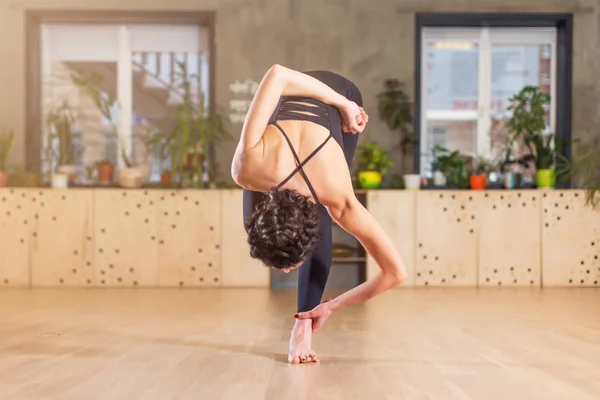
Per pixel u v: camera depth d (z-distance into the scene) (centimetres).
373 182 611
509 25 662
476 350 301
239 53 654
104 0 656
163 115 682
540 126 614
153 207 597
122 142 641
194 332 354
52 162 657
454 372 254
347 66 653
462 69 675
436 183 638
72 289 580
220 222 598
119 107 669
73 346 311
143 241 598
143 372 253
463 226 595
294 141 233
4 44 658
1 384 233
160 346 311
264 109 228
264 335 344
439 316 416
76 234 598
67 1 656
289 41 654
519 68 678
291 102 240
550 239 596
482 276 596
